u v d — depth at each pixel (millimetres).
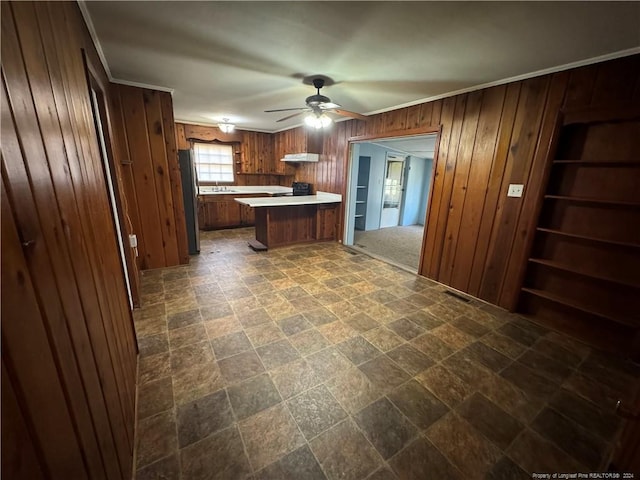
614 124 2057
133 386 1571
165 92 3172
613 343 2182
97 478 772
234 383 1723
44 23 811
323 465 1262
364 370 1878
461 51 2012
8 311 431
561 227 2404
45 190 637
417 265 4035
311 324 2416
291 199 4746
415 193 7242
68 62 1087
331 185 5133
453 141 3047
